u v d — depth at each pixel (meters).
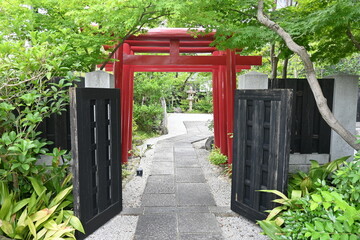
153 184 4.51
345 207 1.73
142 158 6.48
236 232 2.89
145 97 11.62
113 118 3.25
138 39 5.06
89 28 4.04
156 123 10.79
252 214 3.11
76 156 2.59
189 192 4.12
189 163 5.99
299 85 4.13
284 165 2.74
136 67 6.30
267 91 2.91
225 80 5.74
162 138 9.64
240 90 3.30
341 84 4.09
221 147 6.00
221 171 5.29
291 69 8.66
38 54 2.71
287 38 3.05
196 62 5.13
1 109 2.74
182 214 3.31
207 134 10.44
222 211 3.42
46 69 3.03
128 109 6.14
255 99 3.09
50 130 3.72
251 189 3.15
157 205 3.60
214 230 2.92
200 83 19.78
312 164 3.98
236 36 3.77
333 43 4.18
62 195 2.84
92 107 2.88
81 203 2.66
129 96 6.45
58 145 3.73
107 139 3.15
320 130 4.21
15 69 2.91
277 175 2.82
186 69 6.59
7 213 2.54
